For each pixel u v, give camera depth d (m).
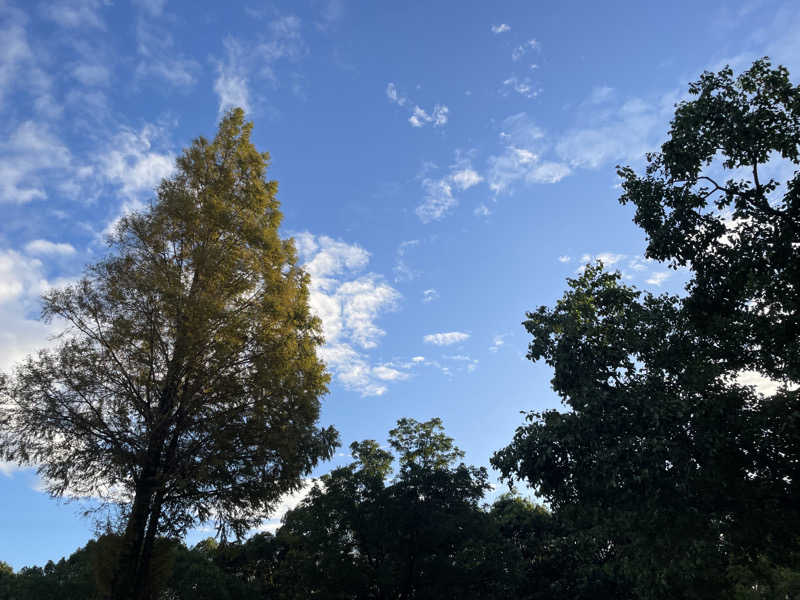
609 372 14.60
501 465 14.68
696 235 14.14
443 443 30.36
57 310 15.84
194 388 16.08
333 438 18.97
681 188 14.16
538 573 29.98
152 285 16.12
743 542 13.35
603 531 16.25
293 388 17.86
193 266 17.59
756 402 13.48
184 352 15.60
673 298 15.34
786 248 13.02
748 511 12.62
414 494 27.44
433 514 26.39
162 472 15.34
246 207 19.69
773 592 20.33
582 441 13.40
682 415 12.30
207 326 16.06
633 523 13.68
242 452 16.86
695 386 13.65
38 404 15.04
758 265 13.62
